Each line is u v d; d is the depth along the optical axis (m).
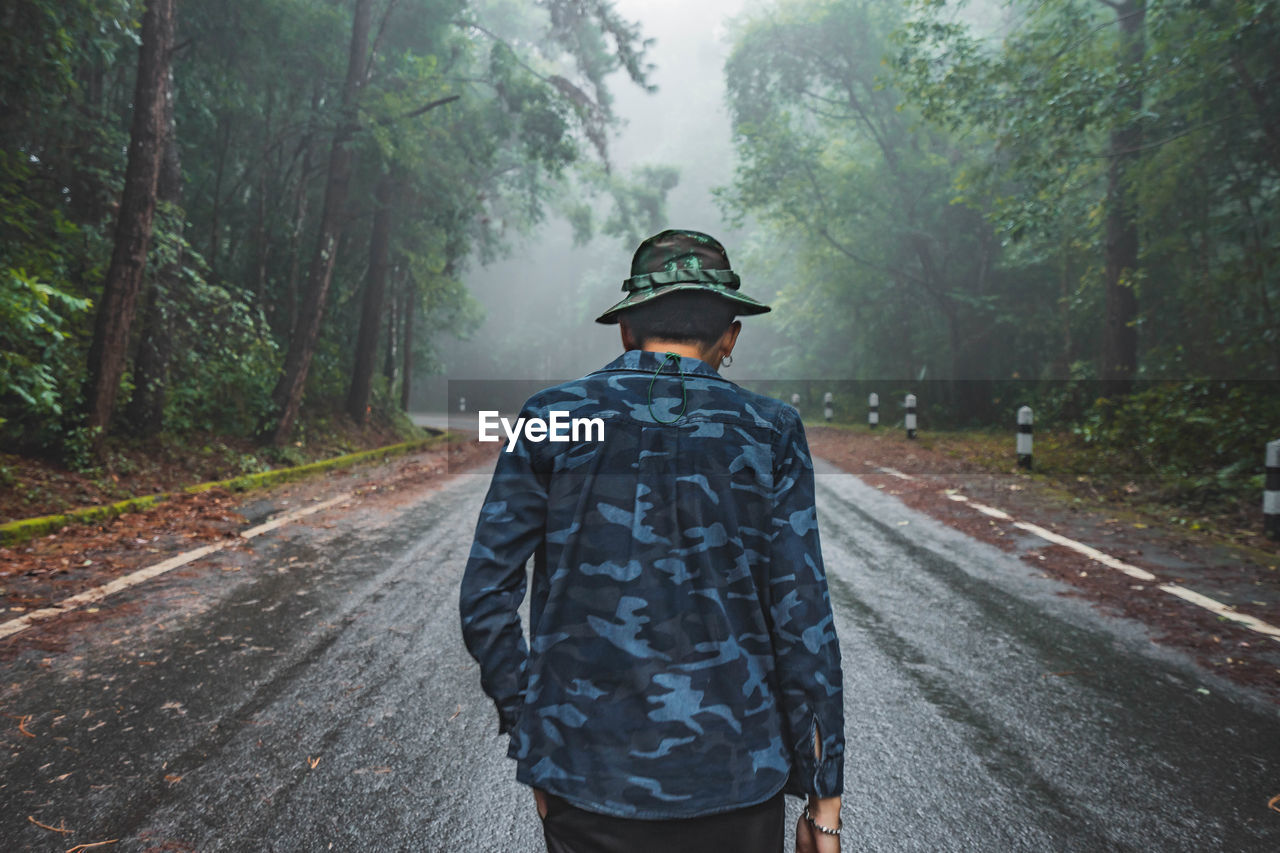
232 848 2.18
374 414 18.67
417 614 4.27
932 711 3.07
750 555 1.19
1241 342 10.60
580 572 1.15
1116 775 2.59
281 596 4.56
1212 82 9.48
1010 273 19.19
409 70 13.84
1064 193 11.77
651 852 1.10
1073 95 10.14
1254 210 11.25
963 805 2.42
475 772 2.61
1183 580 4.76
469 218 17.72
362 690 3.25
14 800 2.39
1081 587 4.71
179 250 9.90
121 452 8.55
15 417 7.63
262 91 13.86
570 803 1.11
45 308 6.83
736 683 1.13
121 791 2.45
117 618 4.07
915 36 12.94
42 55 7.68
